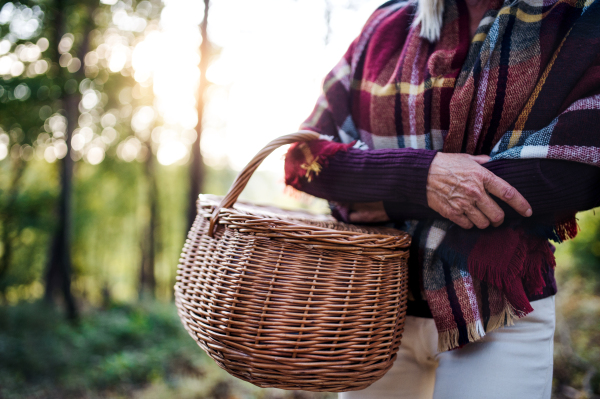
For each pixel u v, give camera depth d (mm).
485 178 797
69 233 10836
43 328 8578
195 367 6242
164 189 22953
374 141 1031
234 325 825
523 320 879
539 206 796
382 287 837
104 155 17094
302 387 811
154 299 12531
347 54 1136
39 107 9391
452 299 869
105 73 12641
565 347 3719
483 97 869
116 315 10156
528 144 799
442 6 948
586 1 838
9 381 6277
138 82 14523
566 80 815
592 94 802
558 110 824
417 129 952
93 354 7551
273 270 823
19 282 12672
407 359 1030
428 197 861
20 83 8719
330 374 796
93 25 11047
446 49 931
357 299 812
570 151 761
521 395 856
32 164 13555
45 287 11430
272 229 821
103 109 14141
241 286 828
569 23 845
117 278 26922
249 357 796
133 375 6285
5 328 8305
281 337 795
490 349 882
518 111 854
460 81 892
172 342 7750
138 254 23031
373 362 831
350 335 803
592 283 6793
